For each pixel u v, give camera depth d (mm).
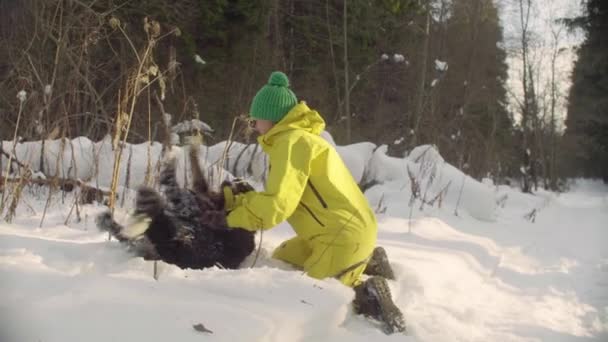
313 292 2594
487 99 21047
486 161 14938
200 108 12133
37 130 4789
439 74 17312
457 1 20891
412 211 6316
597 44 21641
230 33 13906
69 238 3305
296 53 16828
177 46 12141
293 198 2811
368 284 2830
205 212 2891
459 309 3350
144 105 6707
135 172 4809
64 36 5051
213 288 2504
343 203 2963
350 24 17438
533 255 5496
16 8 7164
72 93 4957
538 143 25109
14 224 3586
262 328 2189
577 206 12977
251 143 6109
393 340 2631
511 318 3439
